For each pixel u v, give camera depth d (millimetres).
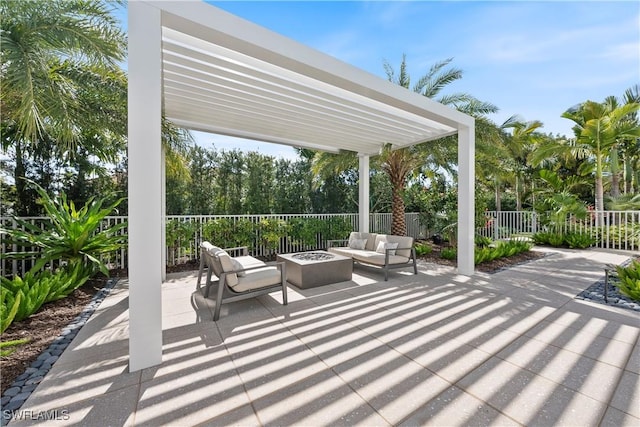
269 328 2861
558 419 1617
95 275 4691
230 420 1628
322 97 4051
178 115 4816
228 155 9891
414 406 1739
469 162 5016
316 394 1853
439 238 9195
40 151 5492
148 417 1646
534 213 9492
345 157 7602
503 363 2197
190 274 5273
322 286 4395
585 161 11398
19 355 2295
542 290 4129
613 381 1955
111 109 4207
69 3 3420
